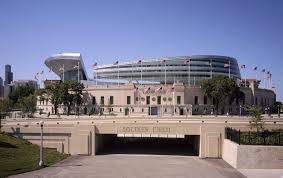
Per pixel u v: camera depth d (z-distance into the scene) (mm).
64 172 42625
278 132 50719
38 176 39844
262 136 48969
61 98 133125
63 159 52938
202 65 196250
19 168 43781
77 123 64500
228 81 136500
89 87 142750
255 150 44812
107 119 72125
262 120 64938
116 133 58688
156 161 51656
